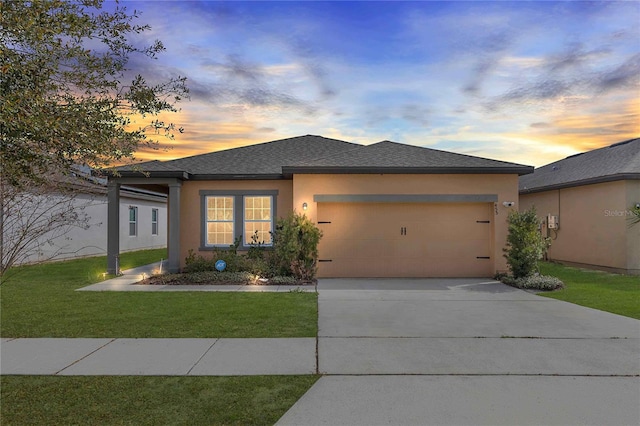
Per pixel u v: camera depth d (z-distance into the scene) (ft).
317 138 58.03
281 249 37.40
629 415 11.73
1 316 23.48
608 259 45.32
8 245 13.41
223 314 24.00
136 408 12.05
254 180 43.16
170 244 40.98
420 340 19.20
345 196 39.73
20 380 14.24
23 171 11.48
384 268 40.52
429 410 12.07
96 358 16.49
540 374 14.90
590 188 48.29
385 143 48.55
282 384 13.93
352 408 12.18
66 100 12.67
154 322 22.12
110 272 40.60
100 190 27.20
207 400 12.64
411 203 40.57
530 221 37.01
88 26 12.67
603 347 18.08
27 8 11.09
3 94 10.92
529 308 26.35
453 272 40.55
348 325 21.88
